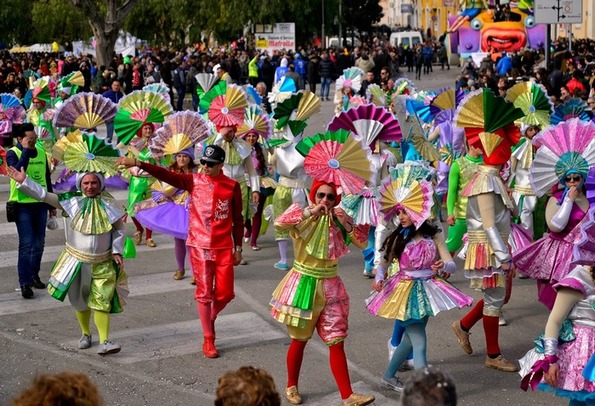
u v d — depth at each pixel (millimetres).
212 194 8172
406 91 16453
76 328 9164
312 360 8242
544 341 5691
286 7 48594
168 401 7324
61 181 8445
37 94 16078
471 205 7891
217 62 35125
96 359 8258
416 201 7008
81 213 8039
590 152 6805
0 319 9445
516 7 48781
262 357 8312
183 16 51062
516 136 7922
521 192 10766
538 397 7336
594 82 19406
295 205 7020
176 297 10219
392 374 7465
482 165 7910
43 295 10266
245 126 11805
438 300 6945
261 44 47125
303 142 7164
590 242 5621
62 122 9125
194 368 8031
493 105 7742
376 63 40750
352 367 8023
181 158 10102
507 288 8180
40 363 8156
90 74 33969
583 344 5672
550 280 6863
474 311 8195
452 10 97188
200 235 8180
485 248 7820
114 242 8102
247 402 3693
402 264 7082
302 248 7023
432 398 3574
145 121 11516
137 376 7848
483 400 7277
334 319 7012
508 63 31469
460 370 7961
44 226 10289
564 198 6848
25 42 64562
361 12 79062
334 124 9641
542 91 10695
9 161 9953
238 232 8344
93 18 36156
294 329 7102
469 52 49688
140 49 53969
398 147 12156
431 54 55906
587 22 54062
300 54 40812
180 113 10164
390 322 9297
